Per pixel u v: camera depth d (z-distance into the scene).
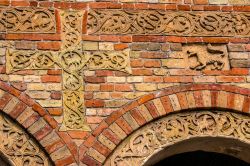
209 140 11.81
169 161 13.94
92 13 12.57
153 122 11.73
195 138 11.68
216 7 12.88
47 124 11.48
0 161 11.43
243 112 11.91
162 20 12.64
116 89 11.94
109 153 11.36
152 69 12.18
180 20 12.69
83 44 12.27
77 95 11.82
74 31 12.36
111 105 11.77
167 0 12.84
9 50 12.04
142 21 12.59
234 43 12.59
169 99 11.89
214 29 12.67
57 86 11.85
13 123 11.46
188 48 12.47
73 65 12.07
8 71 11.85
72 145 11.35
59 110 11.63
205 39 12.55
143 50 12.33
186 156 13.94
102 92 11.89
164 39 12.47
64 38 12.27
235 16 12.84
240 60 12.45
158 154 11.59
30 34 12.23
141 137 11.58
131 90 11.95
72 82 11.91
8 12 12.36
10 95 11.64
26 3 12.48
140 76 12.09
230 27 12.73
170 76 12.14
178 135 11.66
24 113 11.52
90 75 12.03
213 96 11.99
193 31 12.62
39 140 11.32
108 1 12.70
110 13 12.60
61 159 11.22
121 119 11.65
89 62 12.13
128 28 12.50
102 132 11.51
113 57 12.21
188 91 12.01
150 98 11.88
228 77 12.25
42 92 11.77
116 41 12.36
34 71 11.92
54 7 12.53
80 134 11.46
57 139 11.38
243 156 12.19
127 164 11.35
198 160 13.94
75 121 11.57
